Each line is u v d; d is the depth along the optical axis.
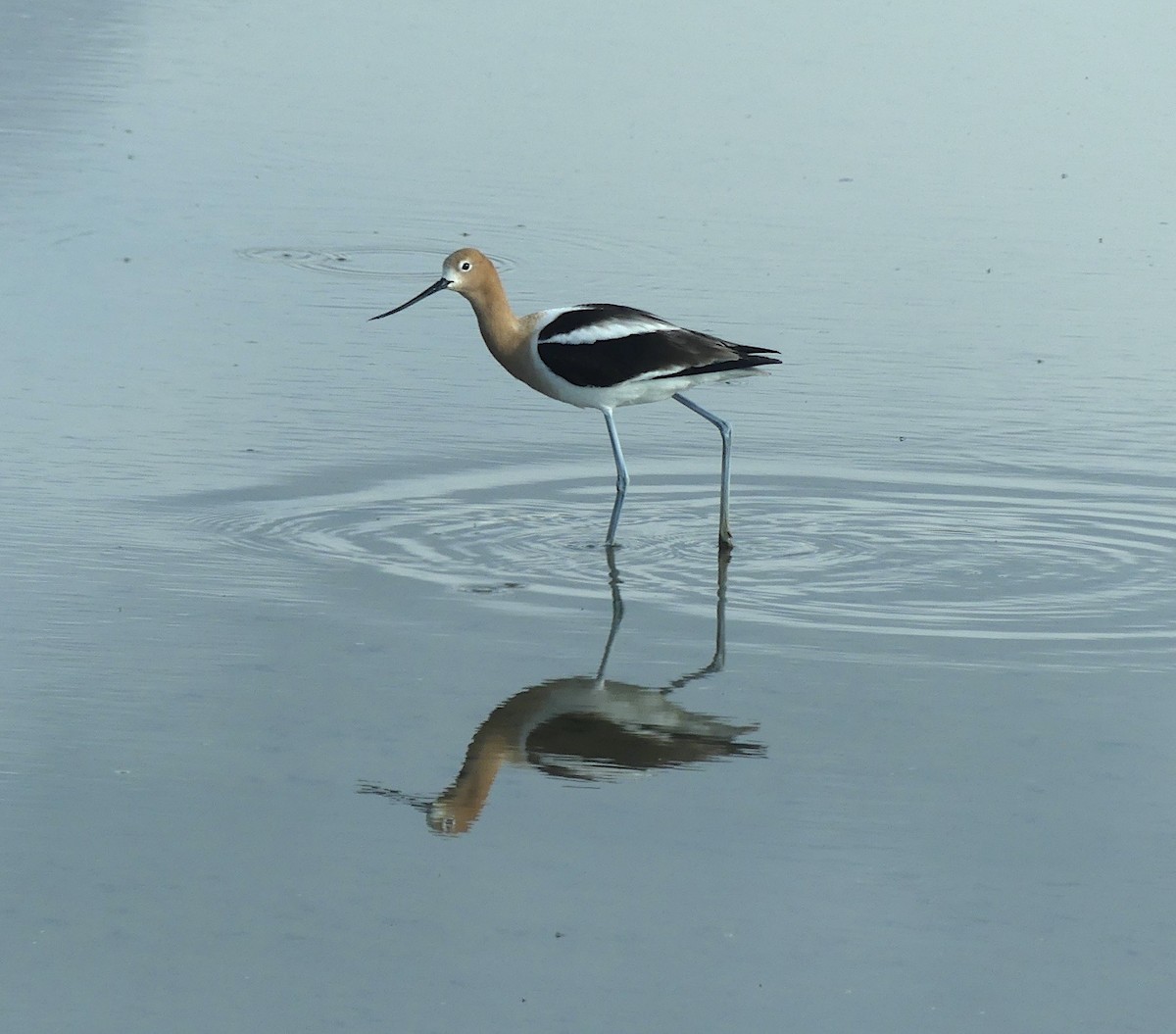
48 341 17.12
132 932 7.76
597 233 21.36
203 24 31.11
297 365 16.88
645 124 26.19
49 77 27.03
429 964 7.59
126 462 14.15
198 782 9.10
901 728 9.97
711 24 32.16
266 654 10.73
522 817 8.86
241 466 14.21
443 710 10.04
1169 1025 7.31
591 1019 7.24
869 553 12.98
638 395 13.39
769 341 17.97
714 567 12.60
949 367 17.47
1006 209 22.98
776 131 26.03
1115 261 21.09
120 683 10.23
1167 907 8.19
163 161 23.50
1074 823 8.91
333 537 12.84
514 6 33.19
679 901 8.12
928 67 29.66
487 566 12.43
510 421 15.72
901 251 21.16
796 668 10.80
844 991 7.49
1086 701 10.41
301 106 26.50
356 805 8.93
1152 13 33.66
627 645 11.09
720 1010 7.32
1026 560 12.91
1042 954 7.80
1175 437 15.70
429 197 22.64
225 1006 7.26
